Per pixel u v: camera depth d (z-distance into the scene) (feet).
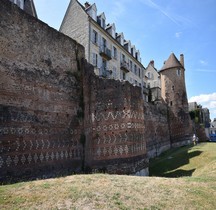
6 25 39.96
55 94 48.11
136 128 52.90
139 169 51.83
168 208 25.12
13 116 38.32
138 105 55.36
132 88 54.13
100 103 52.75
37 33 46.42
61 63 51.62
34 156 40.65
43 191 25.26
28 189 25.91
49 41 49.21
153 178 36.37
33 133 41.37
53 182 29.45
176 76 116.88
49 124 45.16
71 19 84.84
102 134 51.01
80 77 56.49
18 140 38.37
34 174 39.88
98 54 82.23
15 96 39.50
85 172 50.55
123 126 50.60
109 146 50.11
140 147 53.88
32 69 43.86
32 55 44.42
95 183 29.76
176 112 113.19
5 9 40.19
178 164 64.95
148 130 87.04
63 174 45.75
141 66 126.72
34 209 20.89
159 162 71.77
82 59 57.72
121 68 99.81
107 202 23.99
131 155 49.67
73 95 53.11
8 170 35.88
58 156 45.62
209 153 66.74
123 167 48.42
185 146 102.73
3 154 35.63
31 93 42.68
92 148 50.75
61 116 48.52
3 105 37.19
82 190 26.32
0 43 38.45
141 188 29.71
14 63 40.42
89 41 77.20
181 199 27.73
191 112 164.45
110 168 48.78
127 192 27.58
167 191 29.78
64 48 53.26
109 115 51.62
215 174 41.55
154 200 26.45
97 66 81.00
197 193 30.04
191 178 37.78
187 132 110.93
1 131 35.99
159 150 94.63
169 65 119.24
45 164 42.45
